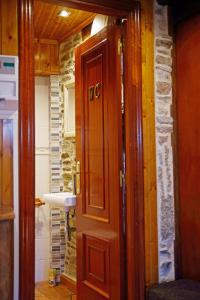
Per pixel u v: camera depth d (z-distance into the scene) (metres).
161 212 2.54
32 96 2.08
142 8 2.54
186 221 2.56
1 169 2.01
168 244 2.55
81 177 3.07
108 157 2.68
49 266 4.07
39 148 4.14
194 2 2.46
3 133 2.02
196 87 2.48
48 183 4.15
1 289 1.93
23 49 2.07
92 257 2.89
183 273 2.58
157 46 2.58
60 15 3.32
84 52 3.03
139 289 2.40
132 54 2.48
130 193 2.45
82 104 3.06
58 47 4.11
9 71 2.03
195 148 2.49
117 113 2.56
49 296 3.57
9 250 1.96
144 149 2.49
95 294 2.81
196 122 2.48
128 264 2.45
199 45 2.46
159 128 2.56
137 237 2.42
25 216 2.03
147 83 2.53
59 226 4.06
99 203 2.80
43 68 4.03
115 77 2.59
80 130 3.08
